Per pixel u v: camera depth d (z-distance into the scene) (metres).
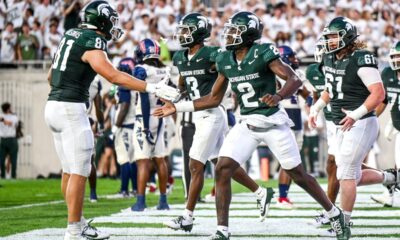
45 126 47.12
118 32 16.45
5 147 44.62
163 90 15.38
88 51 15.53
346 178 17.17
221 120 20.12
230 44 16.61
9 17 47.81
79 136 15.69
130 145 30.31
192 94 20.03
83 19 16.19
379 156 44.38
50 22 47.81
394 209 25.17
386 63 43.81
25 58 47.62
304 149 43.66
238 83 16.67
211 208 25.91
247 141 16.70
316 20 46.91
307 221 21.38
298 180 16.81
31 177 46.94
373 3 46.88
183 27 19.69
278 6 46.94
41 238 17.86
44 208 26.62
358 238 17.78
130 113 29.92
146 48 24.50
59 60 15.76
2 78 47.34
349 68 16.83
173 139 44.75
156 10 47.41
